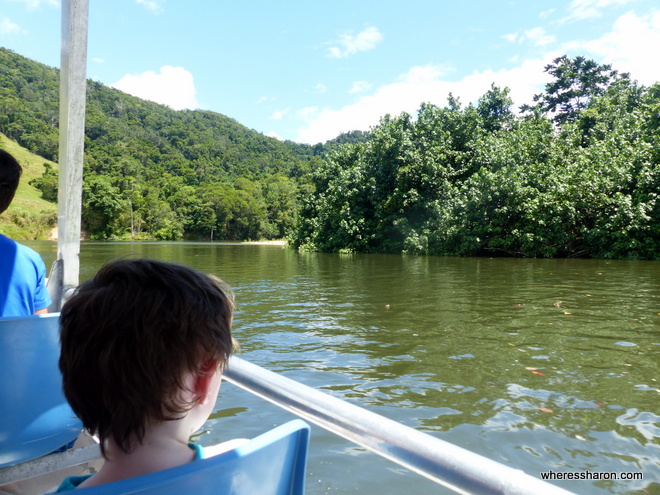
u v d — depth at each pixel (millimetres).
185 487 641
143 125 183000
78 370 668
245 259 24594
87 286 700
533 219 22203
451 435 3148
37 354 1487
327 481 2576
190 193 103188
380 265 18641
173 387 665
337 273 15195
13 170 1595
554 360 4836
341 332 6211
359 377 4344
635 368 4543
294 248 39875
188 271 727
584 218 22250
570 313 7363
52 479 1745
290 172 139750
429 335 5980
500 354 5074
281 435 756
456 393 3918
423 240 25859
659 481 2580
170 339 653
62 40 2227
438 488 2502
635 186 21609
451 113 28719
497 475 746
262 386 1180
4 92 138375
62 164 2312
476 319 6977
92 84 196500
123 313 646
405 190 28484
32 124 118438
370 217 31562
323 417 1017
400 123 31188
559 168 23484
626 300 8625
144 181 109938
